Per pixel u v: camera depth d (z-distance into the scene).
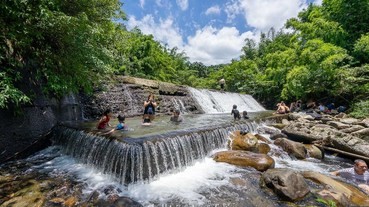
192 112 13.27
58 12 4.82
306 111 13.55
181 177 4.93
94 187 4.30
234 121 8.58
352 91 12.33
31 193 3.98
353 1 12.47
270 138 8.22
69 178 4.72
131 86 11.19
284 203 3.68
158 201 3.83
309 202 3.67
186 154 5.52
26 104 6.12
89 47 6.12
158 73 21.66
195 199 3.90
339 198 3.66
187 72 33.03
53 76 5.73
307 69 12.48
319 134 7.80
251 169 5.33
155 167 4.74
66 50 5.67
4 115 5.51
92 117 9.07
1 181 4.49
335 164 6.07
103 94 9.78
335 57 10.75
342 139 6.90
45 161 5.79
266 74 19.62
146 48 20.30
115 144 4.76
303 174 4.79
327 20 13.43
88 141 5.62
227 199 3.89
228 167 5.49
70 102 8.19
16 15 4.36
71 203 3.66
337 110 12.80
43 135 6.73
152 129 6.35
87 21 5.95
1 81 4.47
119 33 9.71
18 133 5.88
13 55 5.38
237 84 25.66
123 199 3.79
